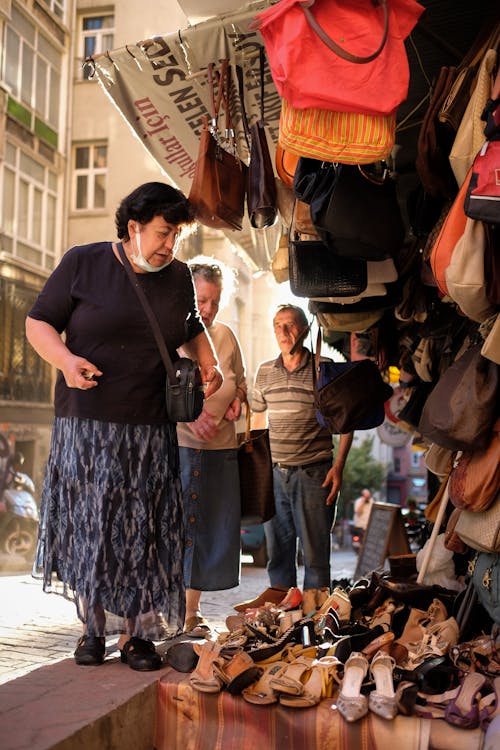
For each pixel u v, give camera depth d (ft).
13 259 76.23
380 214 11.00
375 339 20.29
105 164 87.04
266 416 17.42
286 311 16.79
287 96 9.39
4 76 75.66
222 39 13.37
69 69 86.99
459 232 9.72
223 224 12.87
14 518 42.73
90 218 86.43
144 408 10.78
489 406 10.30
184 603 11.02
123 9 88.28
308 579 16.48
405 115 16.35
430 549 14.44
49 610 15.30
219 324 14.76
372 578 14.14
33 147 80.18
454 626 11.50
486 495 10.38
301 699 9.20
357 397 15.28
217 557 13.71
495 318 10.02
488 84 9.42
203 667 10.00
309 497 16.43
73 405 10.68
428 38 13.91
